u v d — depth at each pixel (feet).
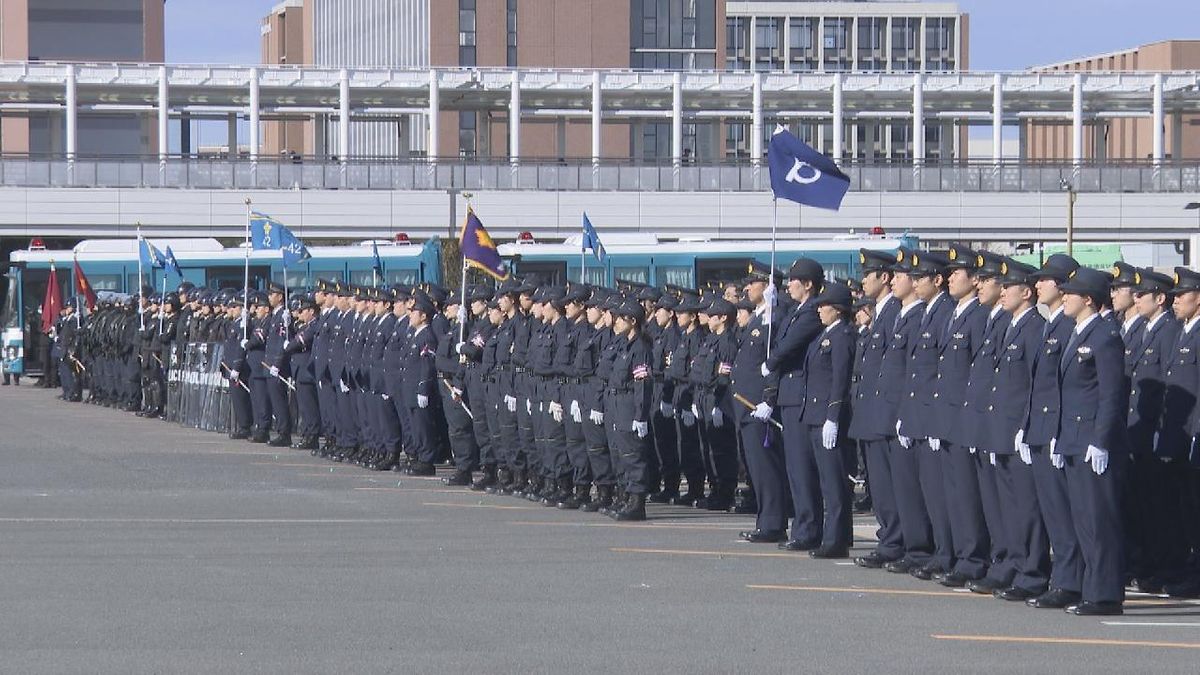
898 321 53.98
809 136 365.81
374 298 90.27
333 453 94.07
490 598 46.75
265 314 105.70
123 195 217.36
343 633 41.09
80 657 37.91
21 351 170.50
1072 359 46.62
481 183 224.33
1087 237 227.40
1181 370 52.03
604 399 68.85
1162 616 46.29
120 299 144.25
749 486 72.23
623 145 360.48
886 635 41.93
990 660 38.75
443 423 87.61
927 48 581.12
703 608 45.65
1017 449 48.06
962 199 225.35
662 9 386.52
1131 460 52.85
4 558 53.78
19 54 322.14
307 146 430.20
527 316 75.46
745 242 148.77
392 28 403.75
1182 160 230.68
